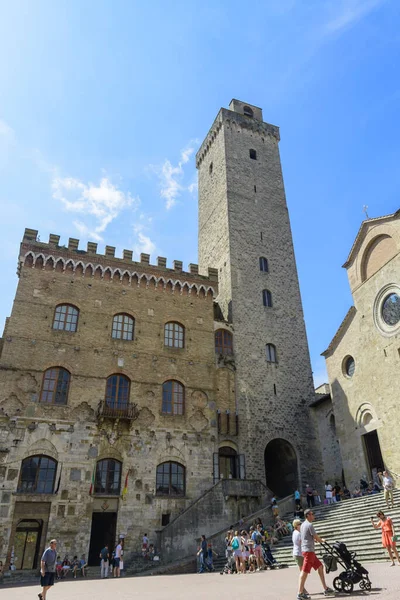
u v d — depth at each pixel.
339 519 27.73
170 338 41.16
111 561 30.89
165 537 31.17
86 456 33.41
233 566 24.97
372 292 36.53
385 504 26.58
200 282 44.56
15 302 36.56
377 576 15.34
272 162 59.53
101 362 37.22
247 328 46.03
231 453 39.84
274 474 45.28
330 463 41.50
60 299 38.12
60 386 35.25
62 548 30.22
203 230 59.44
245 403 42.16
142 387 37.69
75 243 41.16
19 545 32.25
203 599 14.08
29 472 31.83
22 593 19.92
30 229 39.78
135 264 42.34
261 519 33.31
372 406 34.75
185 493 35.34
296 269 52.47
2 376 33.69
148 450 35.56
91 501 32.22
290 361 46.38
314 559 13.02
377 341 35.25
